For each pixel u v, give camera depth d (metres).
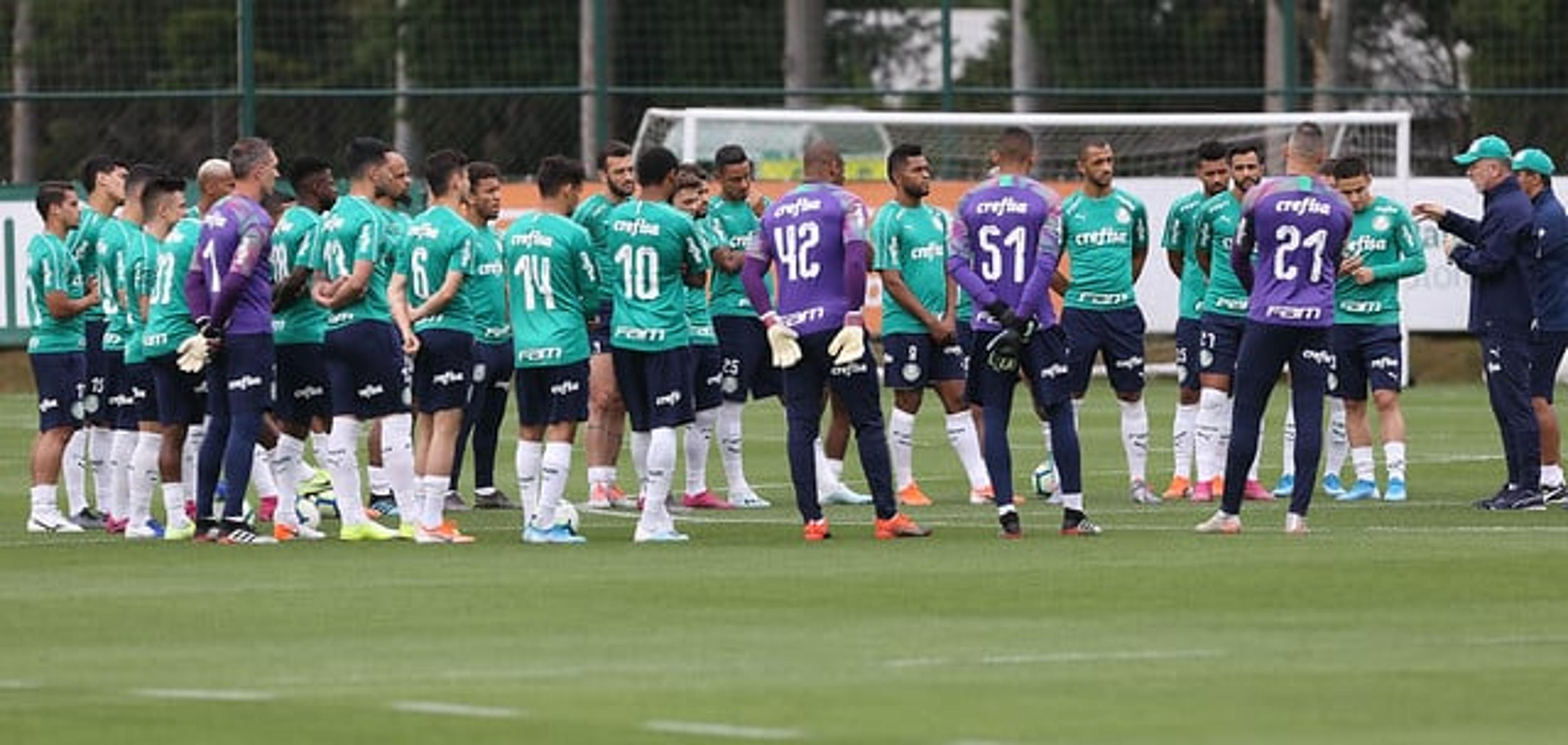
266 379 54.38
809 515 54.75
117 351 59.41
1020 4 124.12
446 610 43.88
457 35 126.69
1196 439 65.62
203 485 55.47
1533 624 41.78
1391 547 52.16
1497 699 35.03
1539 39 120.19
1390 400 64.00
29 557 52.75
